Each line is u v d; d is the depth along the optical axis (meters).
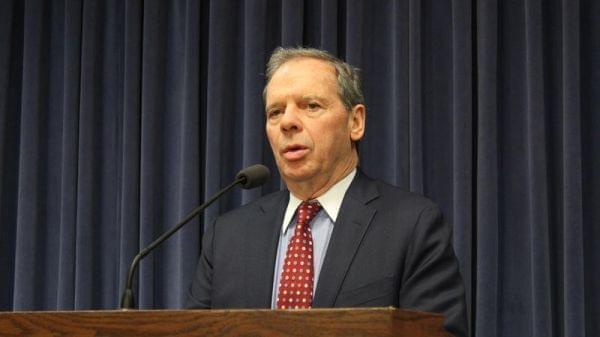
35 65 4.05
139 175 3.92
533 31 3.54
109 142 4.00
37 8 4.10
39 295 3.99
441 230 2.51
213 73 3.84
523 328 3.45
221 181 3.80
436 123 3.68
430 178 3.65
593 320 3.41
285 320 1.48
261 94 3.78
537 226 3.42
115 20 4.07
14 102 4.13
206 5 4.02
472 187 3.59
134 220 3.87
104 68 4.05
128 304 2.06
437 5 3.75
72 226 3.95
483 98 3.54
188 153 3.81
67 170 3.98
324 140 2.61
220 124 3.81
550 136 3.58
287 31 3.78
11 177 4.09
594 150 3.50
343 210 2.58
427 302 2.35
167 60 3.98
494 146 3.51
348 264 2.46
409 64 3.65
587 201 3.49
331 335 1.46
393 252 2.46
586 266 3.45
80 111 3.98
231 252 2.66
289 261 2.54
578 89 3.46
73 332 1.56
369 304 2.39
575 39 3.49
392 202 2.60
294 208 2.70
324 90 2.63
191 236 3.75
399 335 1.47
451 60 3.70
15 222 4.07
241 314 1.50
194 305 2.67
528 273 3.47
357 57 3.71
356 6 3.73
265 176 2.36
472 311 3.49
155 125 3.89
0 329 1.59
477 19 3.65
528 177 3.51
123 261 3.82
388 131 3.71
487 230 3.46
